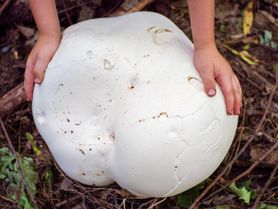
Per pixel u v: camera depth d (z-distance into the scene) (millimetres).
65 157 1058
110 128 1022
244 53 1384
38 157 1255
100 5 1421
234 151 1225
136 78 1001
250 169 1176
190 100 973
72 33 1055
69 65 1019
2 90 1373
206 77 996
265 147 1242
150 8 1428
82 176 1075
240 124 1264
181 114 963
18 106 1307
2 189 1227
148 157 971
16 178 1216
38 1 1054
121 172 1012
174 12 1424
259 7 1436
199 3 986
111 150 1025
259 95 1314
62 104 1039
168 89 980
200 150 983
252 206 1161
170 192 1027
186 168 991
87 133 1033
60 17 1421
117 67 1008
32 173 1227
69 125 1040
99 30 1047
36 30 1428
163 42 1031
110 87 1011
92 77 1012
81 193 1170
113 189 1127
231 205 1172
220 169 1200
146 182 1003
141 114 970
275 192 1186
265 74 1354
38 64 1049
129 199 1158
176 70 1000
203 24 997
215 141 997
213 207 1163
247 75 1341
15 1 1405
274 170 1165
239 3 1438
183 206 1164
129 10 1385
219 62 1008
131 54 1014
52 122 1053
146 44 1024
